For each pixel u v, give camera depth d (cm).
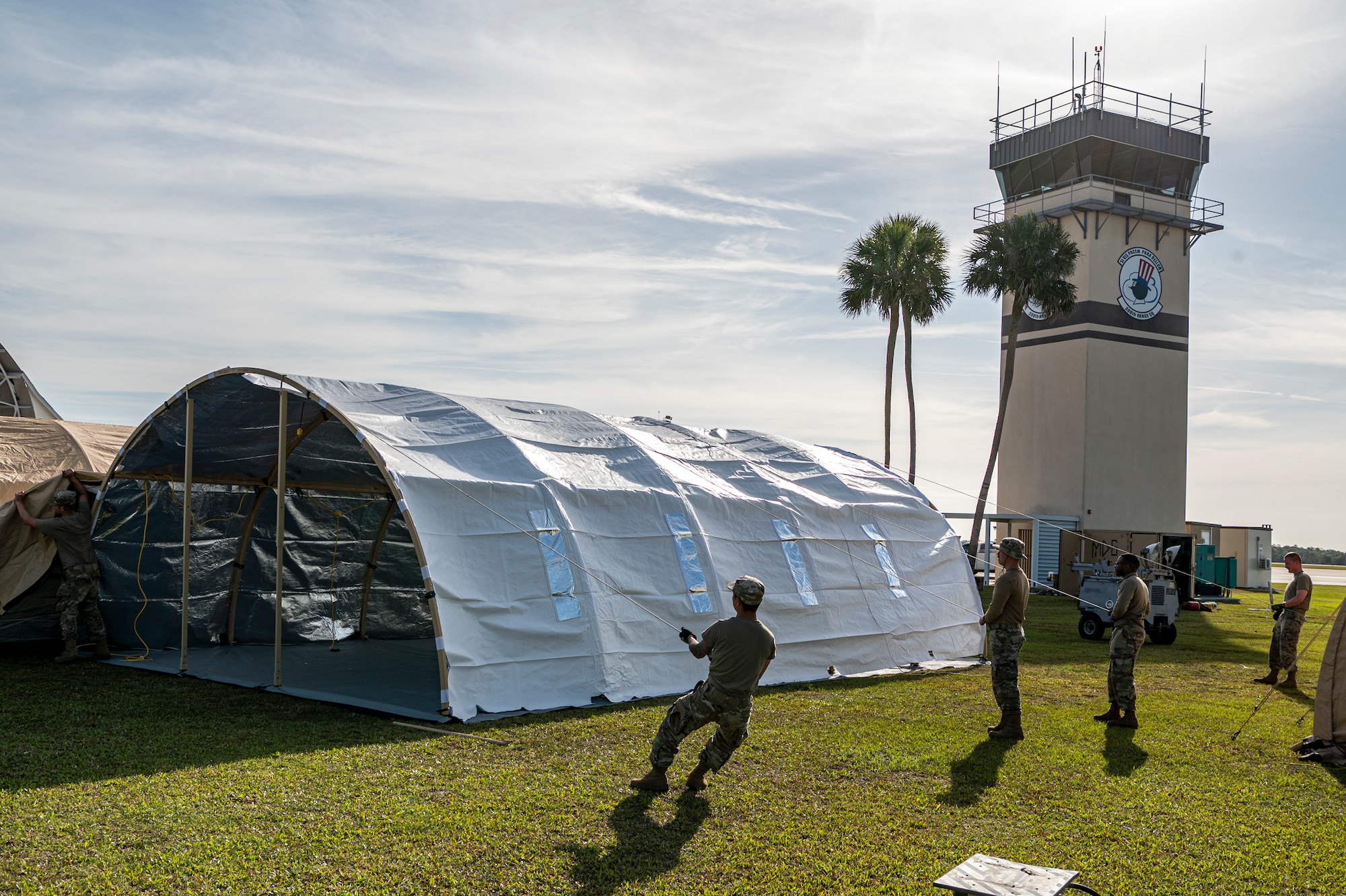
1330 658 976
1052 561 4019
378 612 1691
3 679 1141
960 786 807
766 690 1250
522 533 1126
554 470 1241
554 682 1087
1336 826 735
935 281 3794
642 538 1250
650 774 750
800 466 1708
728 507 1388
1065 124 4141
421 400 1315
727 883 580
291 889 541
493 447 1238
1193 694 1348
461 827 652
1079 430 4047
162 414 1298
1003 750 941
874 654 1469
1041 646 1920
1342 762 930
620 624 1166
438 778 768
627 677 1148
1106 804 770
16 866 557
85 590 1304
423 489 1073
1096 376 4053
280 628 1145
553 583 1123
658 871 592
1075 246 4034
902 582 1579
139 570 1423
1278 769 913
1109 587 2055
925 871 607
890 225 3828
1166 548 3083
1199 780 859
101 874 551
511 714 1027
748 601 737
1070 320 4116
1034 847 660
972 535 3812
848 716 1088
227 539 1522
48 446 1598
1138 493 4119
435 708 1036
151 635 1433
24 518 1301
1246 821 739
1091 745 980
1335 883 615
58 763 770
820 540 1485
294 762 796
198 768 767
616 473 1327
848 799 756
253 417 1300
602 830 658
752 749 904
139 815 650
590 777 785
